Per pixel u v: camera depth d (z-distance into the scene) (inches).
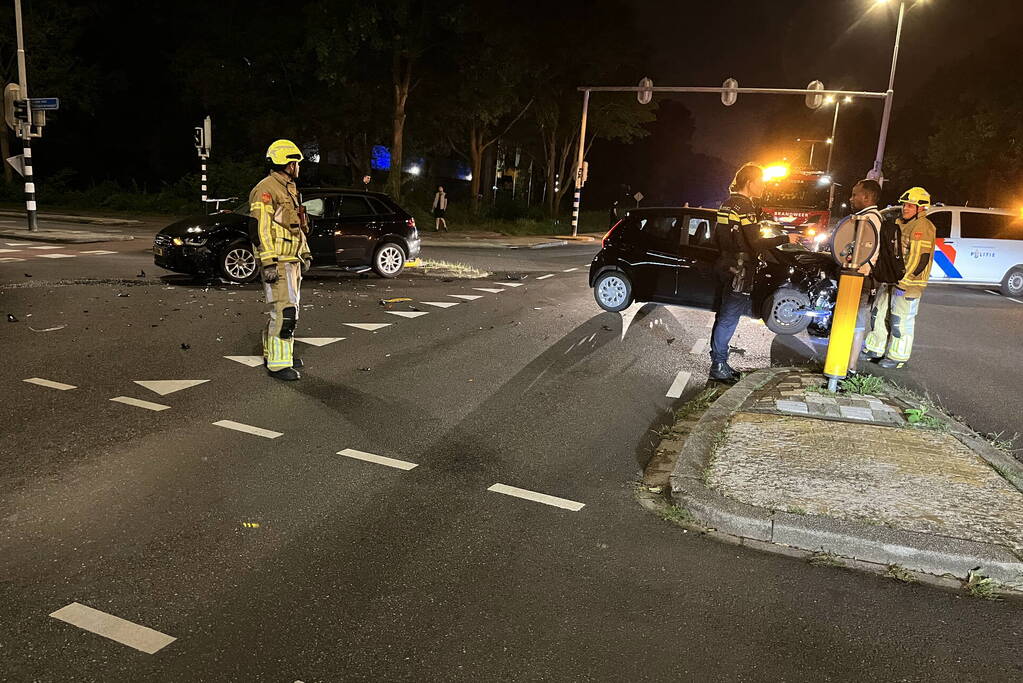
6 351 294.2
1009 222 616.4
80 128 1565.0
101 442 205.2
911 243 316.5
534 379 290.4
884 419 235.9
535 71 1360.7
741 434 219.1
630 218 438.9
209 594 134.6
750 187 286.5
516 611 132.6
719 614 134.0
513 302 476.7
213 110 1413.6
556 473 197.6
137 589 135.4
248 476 187.0
